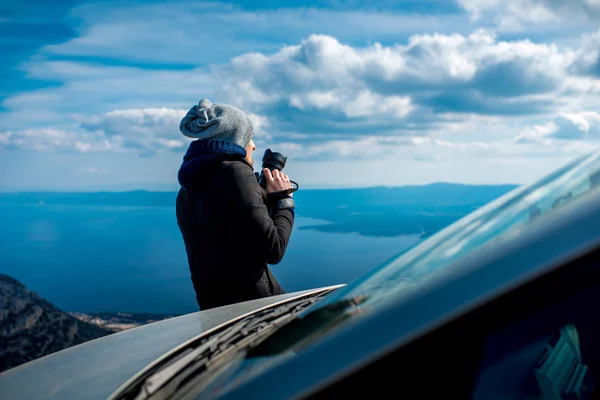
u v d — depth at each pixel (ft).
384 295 2.14
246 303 4.88
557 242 1.67
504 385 1.63
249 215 6.73
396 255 2.77
